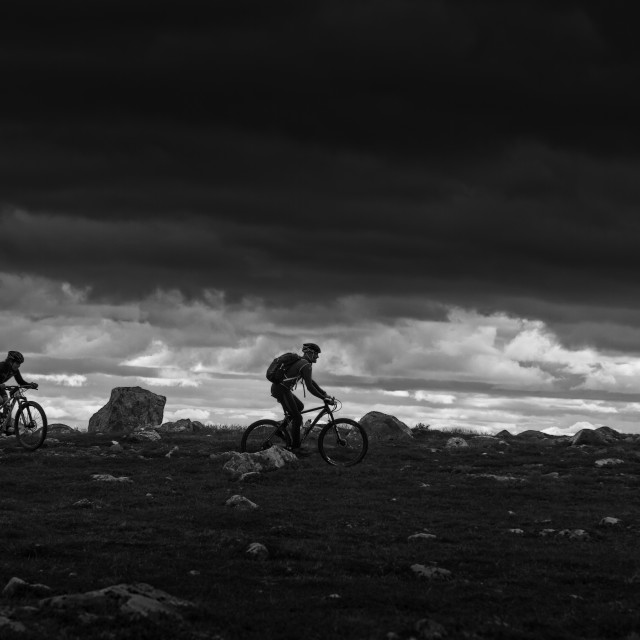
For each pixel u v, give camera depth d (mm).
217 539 14984
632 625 10469
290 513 17922
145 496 19578
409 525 17062
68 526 16047
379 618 10398
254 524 16703
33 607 9695
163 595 10367
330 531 16250
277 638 9438
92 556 13281
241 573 12523
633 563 14023
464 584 12414
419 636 9711
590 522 17734
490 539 15906
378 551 14500
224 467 23766
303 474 23109
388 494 20719
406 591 11812
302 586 11945
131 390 42781
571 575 13109
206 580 11938
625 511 19141
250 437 29578
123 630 9039
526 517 18312
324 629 9805
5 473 22641
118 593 10039
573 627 10477
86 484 20906
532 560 14141
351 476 23016
